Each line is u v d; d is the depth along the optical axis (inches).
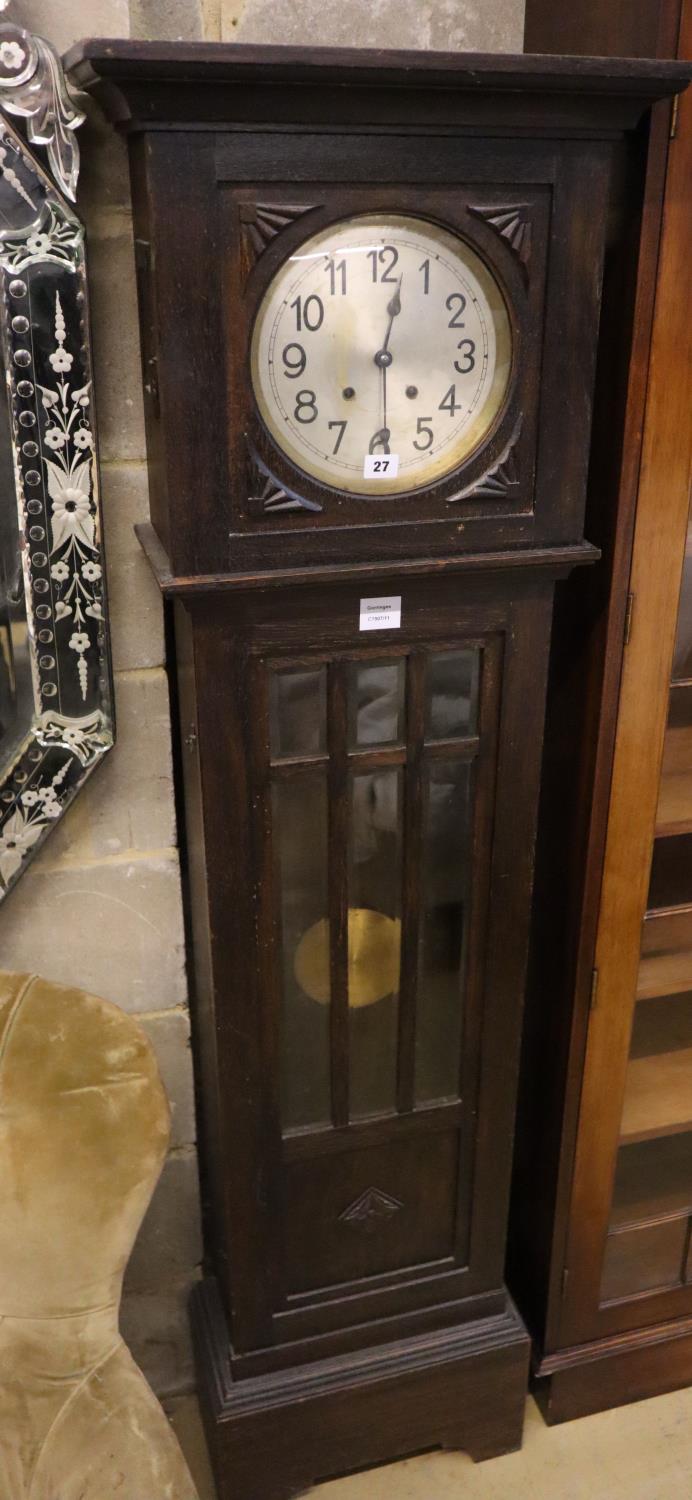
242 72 35.6
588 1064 58.5
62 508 47.1
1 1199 43.8
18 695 49.9
